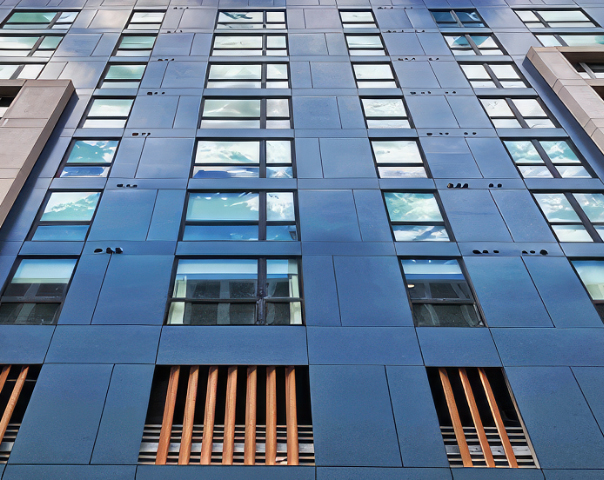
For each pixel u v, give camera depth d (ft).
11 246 42.98
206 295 40.68
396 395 34.47
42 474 29.84
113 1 81.51
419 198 49.73
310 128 57.21
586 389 34.94
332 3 82.58
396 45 72.84
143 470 30.42
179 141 54.75
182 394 35.04
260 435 33.65
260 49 71.87
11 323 37.88
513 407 34.99
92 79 64.08
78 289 39.81
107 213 46.16
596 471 31.09
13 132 52.54
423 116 59.62
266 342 37.09
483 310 39.78
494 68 69.15
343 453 31.63
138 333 37.17
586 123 56.80
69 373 34.60
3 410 33.99
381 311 39.42
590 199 49.88
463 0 84.07
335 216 46.98
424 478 30.68
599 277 42.88
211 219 46.88
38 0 80.79
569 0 84.02
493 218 47.39
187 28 75.56
